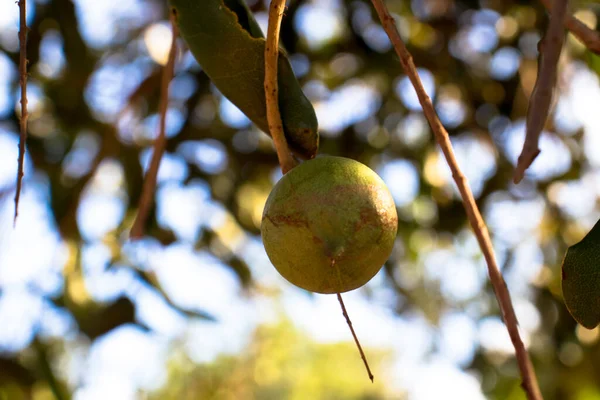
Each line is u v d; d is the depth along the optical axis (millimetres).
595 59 3533
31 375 3875
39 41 3586
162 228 3889
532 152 808
